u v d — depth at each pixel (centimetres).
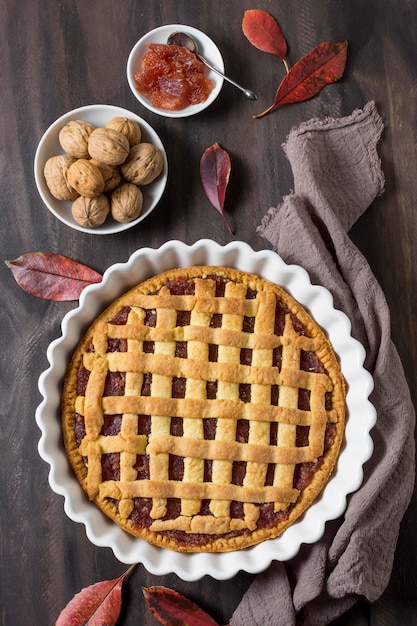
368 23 92
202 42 90
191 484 79
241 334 81
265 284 84
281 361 82
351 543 83
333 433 82
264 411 80
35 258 89
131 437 80
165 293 82
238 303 82
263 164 91
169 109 89
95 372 81
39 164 87
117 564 88
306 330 84
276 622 84
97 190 84
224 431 80
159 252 83
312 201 87
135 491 80
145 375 81
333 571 84
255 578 85
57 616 87
